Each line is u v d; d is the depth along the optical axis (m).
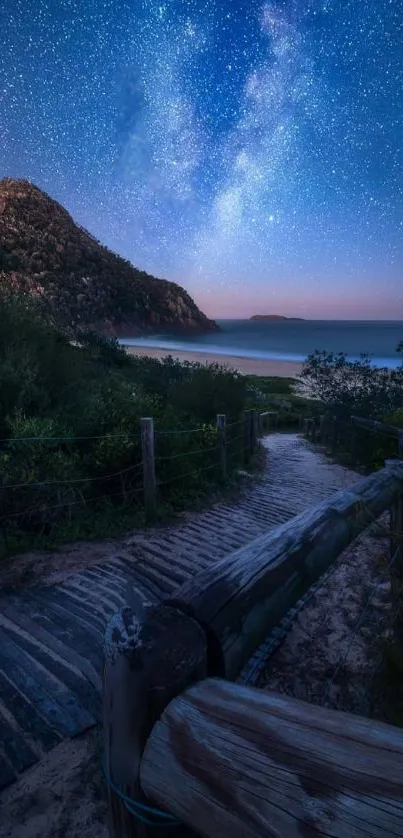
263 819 0.57
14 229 137.25
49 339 7.71
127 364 16.30
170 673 0.74
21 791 1.85
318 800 0.55
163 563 4.31
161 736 0.71
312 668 2.70
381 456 8.85
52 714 2.26
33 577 3.88
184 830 0.72
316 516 1.48
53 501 4.93
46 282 114.38
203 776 0.65
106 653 0.76
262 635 1.00
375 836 0.51
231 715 0.69
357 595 3.52
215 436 8.15
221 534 5.29
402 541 2.24
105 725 0.78
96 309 127.31
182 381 12.38
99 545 4.68
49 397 6.62
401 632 2.16
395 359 72.62
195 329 183.75
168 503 6.27
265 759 0.62
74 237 160.38
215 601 0.89
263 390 32.41
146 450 5.42
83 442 6.11
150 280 193.38
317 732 0.63
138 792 0.73
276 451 13.92
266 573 1.06
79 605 3.38
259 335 185.62
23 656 2.73
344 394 12.66
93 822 1.71
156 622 0.79
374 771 0.56
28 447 5.08
